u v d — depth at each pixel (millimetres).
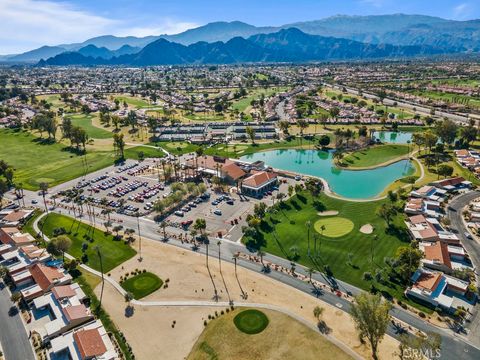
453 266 131500
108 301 118125
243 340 100938
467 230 157000
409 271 124375
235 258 135375
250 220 159125
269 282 126500
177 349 98875
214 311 112562
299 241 151875
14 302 119688
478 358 94312
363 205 183125
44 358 97000
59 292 118000
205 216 176375
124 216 178125
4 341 103562
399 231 156750
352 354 95875
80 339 98562
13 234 156125
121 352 98062
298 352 96938
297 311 112125
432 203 176375
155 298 119000
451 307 111688
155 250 147375
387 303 95250
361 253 142000
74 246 150750
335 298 117938
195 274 131250
